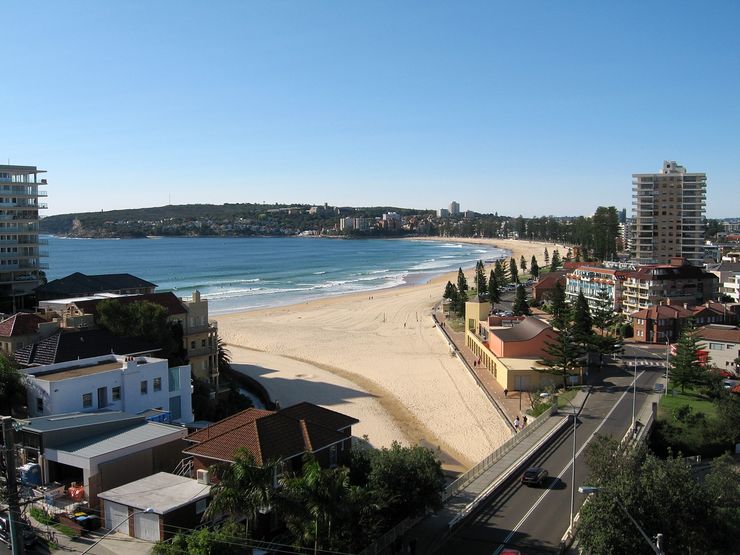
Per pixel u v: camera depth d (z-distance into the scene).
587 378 95.81
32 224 148.00
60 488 47.81
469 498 53.12
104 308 77.56
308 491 36.62
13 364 64.62
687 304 141.50
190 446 49.66
